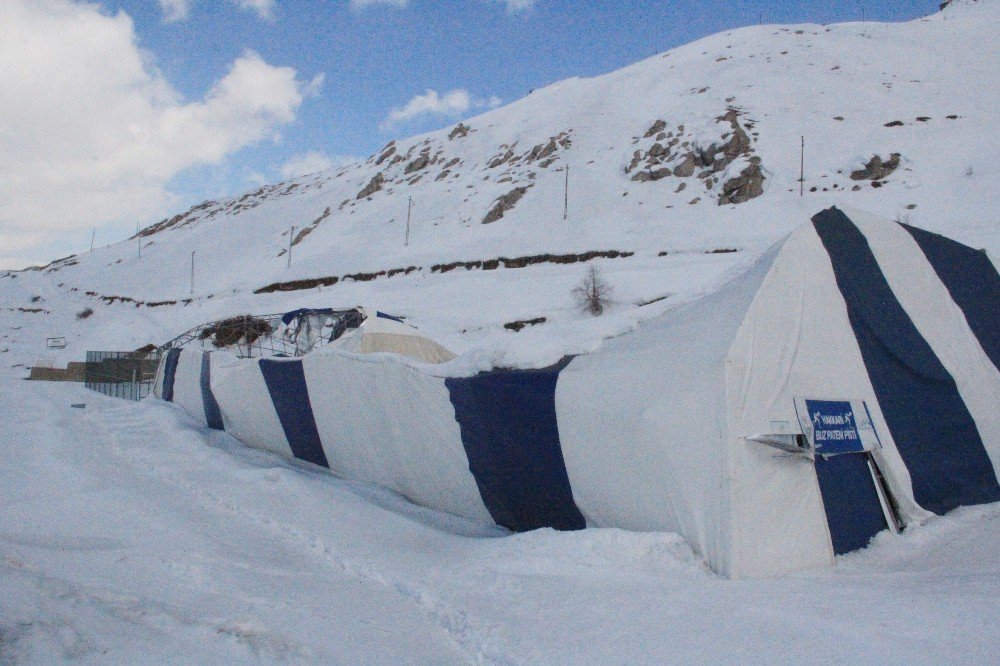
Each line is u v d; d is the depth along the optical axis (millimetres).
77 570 4145
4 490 6547
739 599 4176
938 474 6680
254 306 46500
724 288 6863
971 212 35188
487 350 7637
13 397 15766
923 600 3820
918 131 52938
